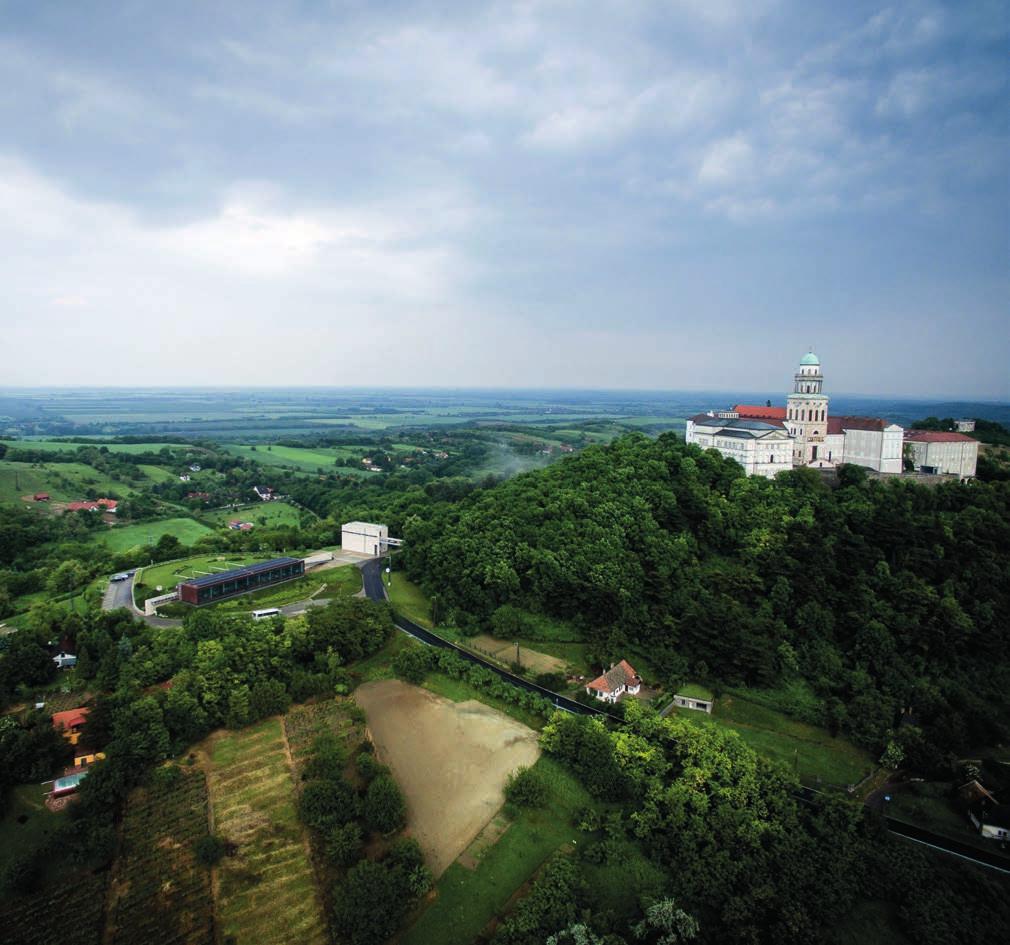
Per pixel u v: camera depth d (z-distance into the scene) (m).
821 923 96.00
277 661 145.88
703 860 103.31
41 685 141.12
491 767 125.06
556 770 124.00
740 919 94.81
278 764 121.88
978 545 168.25
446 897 98.50
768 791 113.56
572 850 107.50
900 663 145.75
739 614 157.88
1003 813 110.44
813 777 123.88
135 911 93.50
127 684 133.25
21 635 149.75
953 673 145.50
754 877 100.25
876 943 93.88
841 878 99.75
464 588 188.62
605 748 121.06
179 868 100.06
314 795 108.88
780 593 164.50
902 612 155.00
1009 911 94.25
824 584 164.25
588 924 93.19
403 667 153.88
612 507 195.12
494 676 149.00
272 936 90.81
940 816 115.25
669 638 158.88
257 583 197.75
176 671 141.38
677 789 112.50
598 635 164.75
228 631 153.38
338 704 141.00
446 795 117.75
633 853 107.00
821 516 186.50
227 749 125.81
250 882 98.25
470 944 91.81
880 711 134.75
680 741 122.38
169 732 124.81
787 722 139.00
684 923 93.31
